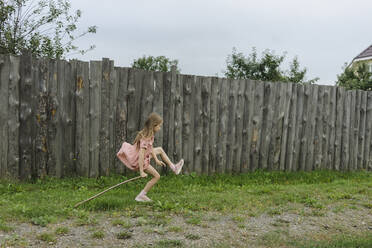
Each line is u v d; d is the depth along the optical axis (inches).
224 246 153.0
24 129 245.1
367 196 253.9
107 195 218.1
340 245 158.7
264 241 162.1
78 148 258.7
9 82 240.1
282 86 323.3
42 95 247.4
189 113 289.7
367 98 367.9
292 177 312.0
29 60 243.4
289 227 183.8
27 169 247.3
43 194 217.9
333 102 348.2
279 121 323.9
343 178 327.6
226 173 307.1
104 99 262.4
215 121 299.6
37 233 154.1
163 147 283.1
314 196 246.7
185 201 211.9
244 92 310.2
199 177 289.1
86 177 261.0
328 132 349.1
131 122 271.9
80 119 257.6
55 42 416.8
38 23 409.1
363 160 371.2
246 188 263.1
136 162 211.2
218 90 299.7
